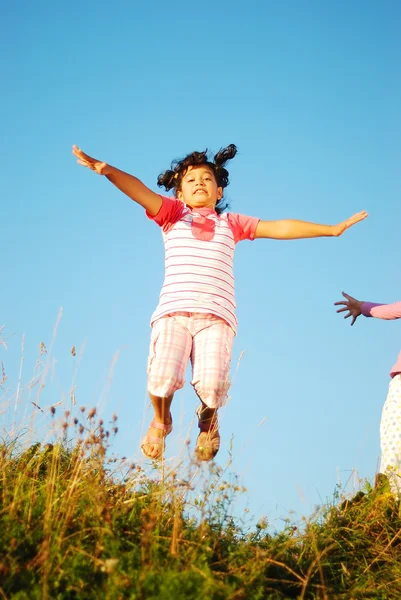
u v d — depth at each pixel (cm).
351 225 585
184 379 538
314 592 439
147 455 538
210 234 580
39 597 362
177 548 415
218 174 630
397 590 450
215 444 536
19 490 452
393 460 557
